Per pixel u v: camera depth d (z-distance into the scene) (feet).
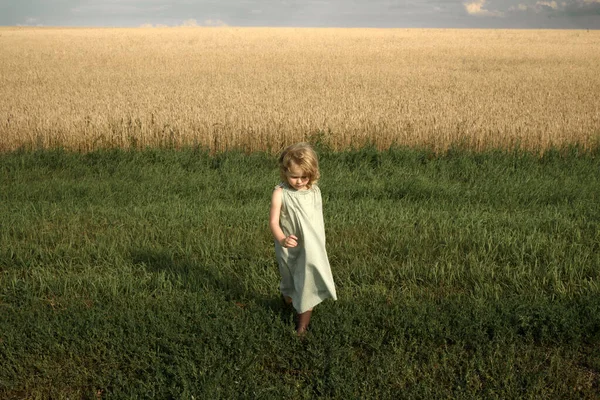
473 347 10.85
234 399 9.29
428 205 20.94
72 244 16.42
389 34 195.62
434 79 68.54
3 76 72.38
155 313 12.03
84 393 9.71
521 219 18.44
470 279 13.91
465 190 22.84
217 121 34.42
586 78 68.74
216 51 115.96
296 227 11.09
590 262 14.55
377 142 33.42
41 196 21.76
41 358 10.43
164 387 9.60
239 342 10.74
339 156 30.07
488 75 73.46
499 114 38.40
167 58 100.42
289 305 12.48
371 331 11.35
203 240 16.35
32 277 13.87
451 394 9.41
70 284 13.50
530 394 9.27
